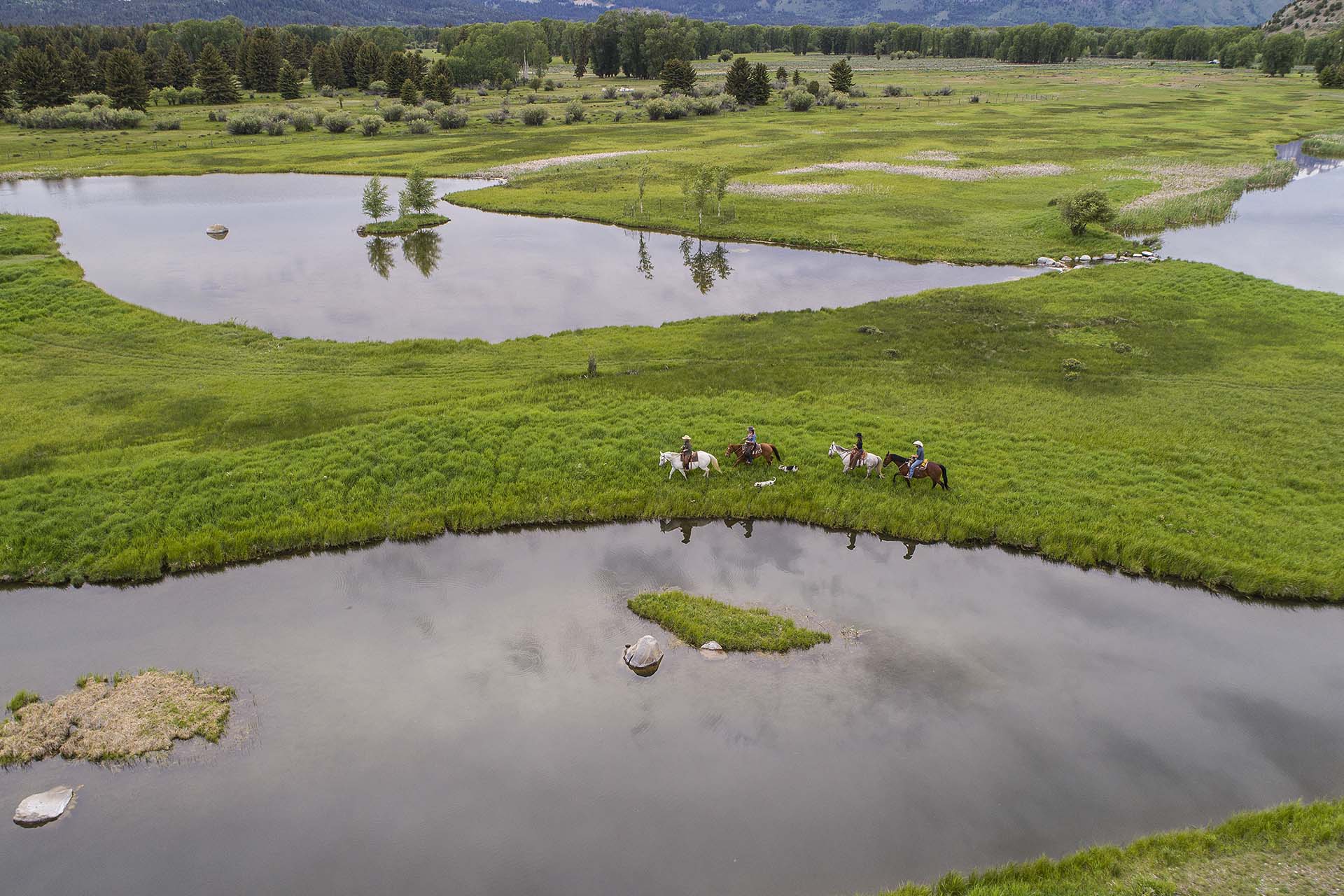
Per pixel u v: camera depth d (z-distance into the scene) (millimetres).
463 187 83812
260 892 13797
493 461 28797
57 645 20109
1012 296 47906
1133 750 16859
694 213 70312
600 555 24266
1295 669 19375
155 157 101375
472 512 25844
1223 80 185375
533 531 25688
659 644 20094
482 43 185125
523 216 72750
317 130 127062
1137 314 44125
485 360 39469
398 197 79812
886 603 21906
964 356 39125
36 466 28328
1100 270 52438
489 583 22828
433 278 55250
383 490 26906
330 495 26422
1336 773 16312
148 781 16000
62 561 23344
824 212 69938
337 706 18031
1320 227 63969
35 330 42656
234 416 32594
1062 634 20672
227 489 26750
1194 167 84250
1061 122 120000
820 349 40344
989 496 26266
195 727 17219
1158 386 35156
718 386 35750
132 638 20359
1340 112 126438
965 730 17359
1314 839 14422
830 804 15555
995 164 89125
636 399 34250
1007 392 34750
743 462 28469
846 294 50812
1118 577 23172
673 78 159250
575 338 42938
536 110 129125
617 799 15680
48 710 17578
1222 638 20500
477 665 19406
